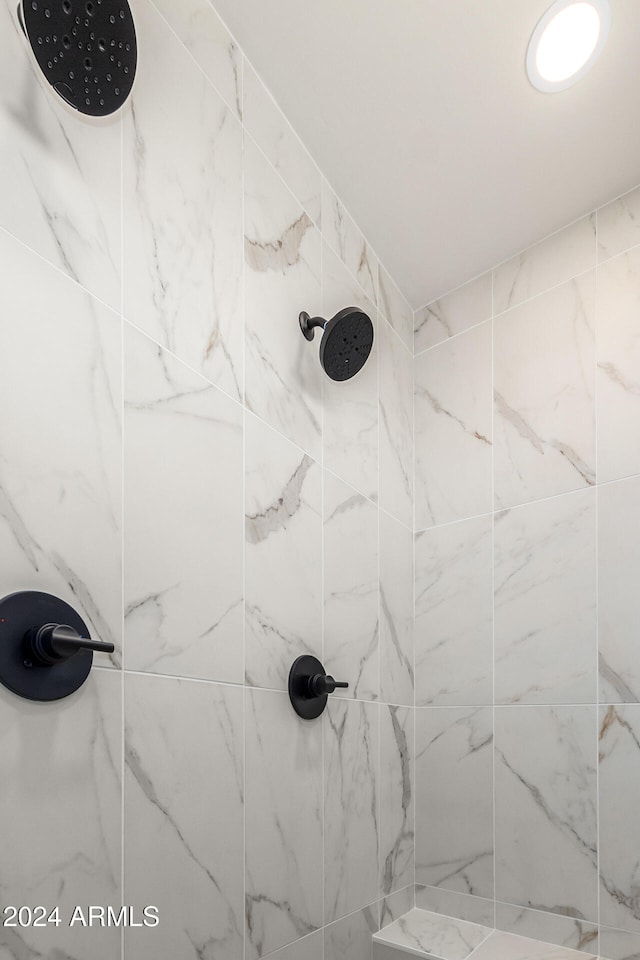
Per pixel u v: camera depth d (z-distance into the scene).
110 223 1.06
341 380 1.60
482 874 1.76
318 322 1.57
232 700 1.22
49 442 0.92
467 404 2.05
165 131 1.20
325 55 1.46
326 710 1.53
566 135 1.65
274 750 1.33
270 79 1.51
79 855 0.90
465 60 1.46
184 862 1.08
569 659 1.72
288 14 1.37
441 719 1.91
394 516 1.96
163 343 1.14
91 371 0.99
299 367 1.56
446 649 1.94
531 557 1.84
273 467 1.42
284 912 1.31
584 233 1.90
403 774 1.86
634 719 1.60
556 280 1.93
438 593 1.99
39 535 0.89
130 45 0.98
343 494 1.70
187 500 1.16
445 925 1.73
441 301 2.18
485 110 1.58
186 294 1.21
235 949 1.17
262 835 1.27
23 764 0.84
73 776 0.90
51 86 0.94
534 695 1.76
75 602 0.93
